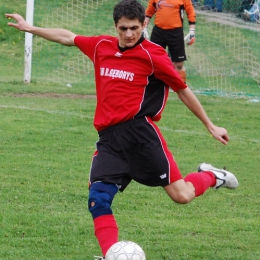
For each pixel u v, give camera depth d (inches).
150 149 645.9
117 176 637.9
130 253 576.7
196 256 700.7
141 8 642.2
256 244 749.3
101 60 662.5
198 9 2549.2
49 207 864.3
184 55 1866.4
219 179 712.4
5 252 692.1
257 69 2324.1
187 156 1204.5
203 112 669.3
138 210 873.5
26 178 993.5
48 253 697.6
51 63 2327.8
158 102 660.1
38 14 2488.9
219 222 830.5
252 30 2493.8
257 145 1325.0
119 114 645.9
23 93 1804.9
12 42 2824.8
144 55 647.1
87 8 2529.5
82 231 774.5
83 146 1238.3
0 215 815.7
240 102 1862.7
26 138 1272.1
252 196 961.5
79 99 1760.6
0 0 3176.7
